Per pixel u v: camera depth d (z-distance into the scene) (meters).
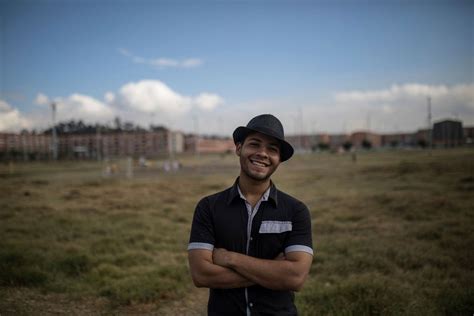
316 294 4.72
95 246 7.15
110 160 73.81
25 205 11.99
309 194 15.16
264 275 2.01
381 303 4.27
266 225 2.10
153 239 7.99
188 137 129.62
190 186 19.84
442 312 4.15
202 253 2.10
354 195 13.58
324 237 7.95
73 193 16.23
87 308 4.48
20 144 100.12
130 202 13.56
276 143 2.14
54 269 5.66
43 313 4.25
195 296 4.99
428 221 8.82
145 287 4.96
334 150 91.50
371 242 7.09
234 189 2.18
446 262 5.77
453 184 14.59
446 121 75.38
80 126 126.75
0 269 5.38
